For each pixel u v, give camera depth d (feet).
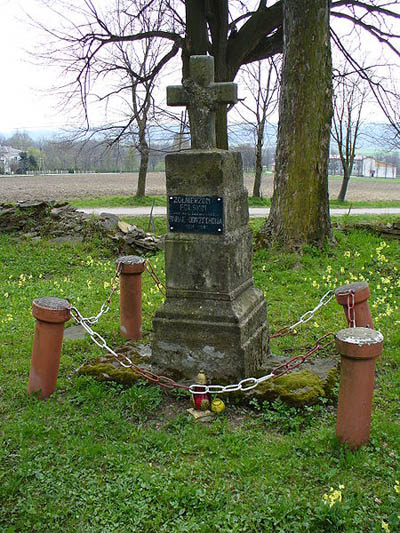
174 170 12.05
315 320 17.47
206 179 11.85
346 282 20.95
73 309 12.30
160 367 12.64
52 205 35.37
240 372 12.04
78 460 9.82
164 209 60.80
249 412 11.59
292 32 24.56
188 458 9.98
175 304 12.56
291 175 25.22
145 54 48.44
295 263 23.77
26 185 106.52
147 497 8.84
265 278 22.38
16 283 24.18
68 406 11.77
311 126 24.85
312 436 10.37
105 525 8.34
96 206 64.39
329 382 12.17
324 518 8.14
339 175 157.48
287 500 8.57
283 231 25.40
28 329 17.38
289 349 15.30
